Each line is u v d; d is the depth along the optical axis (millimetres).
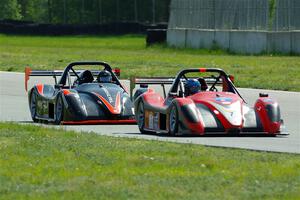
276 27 162000
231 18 171875
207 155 41906
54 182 35188
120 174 36906
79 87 61625
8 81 100812
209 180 35500
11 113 69438
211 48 175000
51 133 50906
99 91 60562
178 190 33469
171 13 187750
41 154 42469
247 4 168250
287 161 40125
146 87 60656
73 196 32344
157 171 37500
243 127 50938
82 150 43625
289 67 121000
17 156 41938
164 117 53312
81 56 153250
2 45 199625
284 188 33969
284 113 68812
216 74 110938
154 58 148000
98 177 36156
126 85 95875
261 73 110812
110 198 31984
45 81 101125
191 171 37656
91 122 58938
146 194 32719
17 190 33594
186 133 50844
